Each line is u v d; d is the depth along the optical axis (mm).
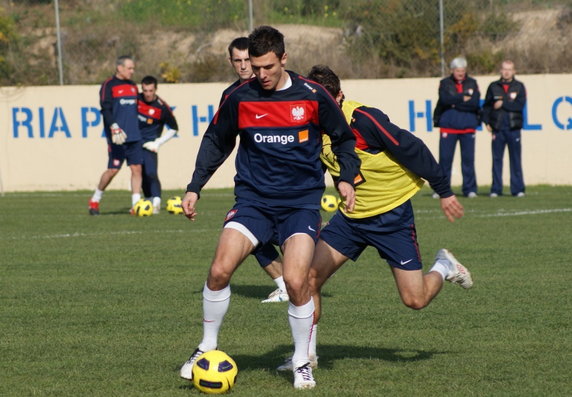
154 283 23672
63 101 56375
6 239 33031
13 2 64062
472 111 46969
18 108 56469
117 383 13945
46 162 56625
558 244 29906
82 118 56344
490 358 15367
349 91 55500
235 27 62812
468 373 14352
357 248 15055
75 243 31844
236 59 19125
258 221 13867
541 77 54250
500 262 26422
